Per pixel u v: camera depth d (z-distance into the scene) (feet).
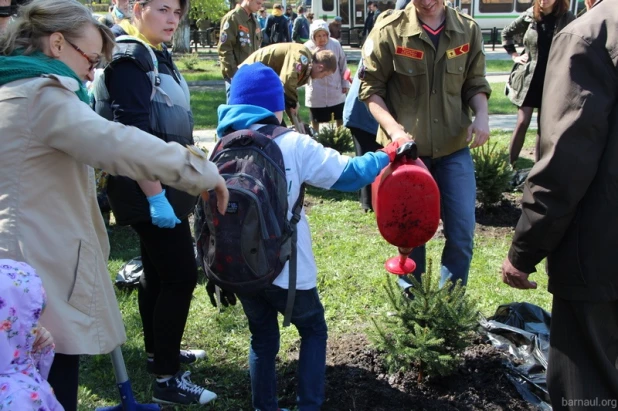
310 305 8.97
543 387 9.89
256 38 26.09
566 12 19.84
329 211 20.33
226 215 7.93
